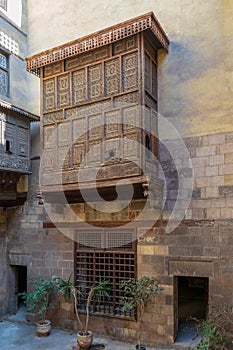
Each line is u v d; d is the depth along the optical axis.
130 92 6.23
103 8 7.87
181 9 6.89
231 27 6.37
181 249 6.40
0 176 7.48
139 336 6.55
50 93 7.22
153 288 6.40
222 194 6.16
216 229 6.14
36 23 8.80
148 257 6.68
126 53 6.34
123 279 6.95
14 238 8.38
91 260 7.38
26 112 7.86
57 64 7.16
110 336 6.86
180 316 8.12
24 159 7.97
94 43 6.57
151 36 6.35
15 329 7.50
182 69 6.75
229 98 6.27
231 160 6.15
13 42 8.41
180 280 10.75
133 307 6.55
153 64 6.79
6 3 8.33
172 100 6.77
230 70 6.30
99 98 6.57
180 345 6.25
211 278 6.11
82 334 6.43
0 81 7.98
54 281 7.45
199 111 6.52
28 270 8.07
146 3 7.31
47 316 7.60
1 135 7.32
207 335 5.70
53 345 6.57
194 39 6.70
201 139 6.45
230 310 5.89
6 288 8.34
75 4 8.27
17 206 8.41
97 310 7.11
